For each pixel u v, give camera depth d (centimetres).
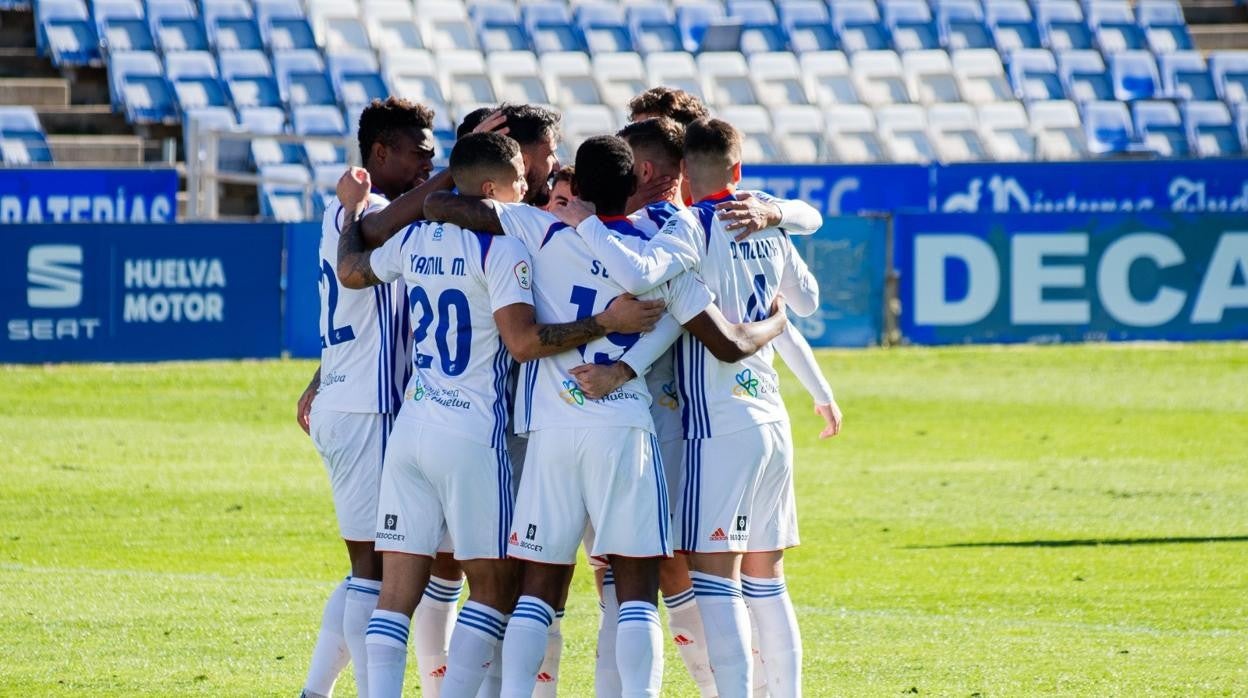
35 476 3809
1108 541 3098
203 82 7812
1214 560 2919
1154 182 6588
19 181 6103
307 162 7469
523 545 1705
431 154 1916
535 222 1723
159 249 5456
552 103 8231
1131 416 4716
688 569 1828
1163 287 5919
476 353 1725
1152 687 2056
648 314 1677
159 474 3862
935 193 6662
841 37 8950
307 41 8162
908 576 2803
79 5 8094
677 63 8531
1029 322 5922
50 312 5391
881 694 2034
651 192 1817
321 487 3719
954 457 4116
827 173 6662
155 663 2203
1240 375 5375
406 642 1734
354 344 1841
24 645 2305
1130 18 9306
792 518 1834
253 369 5428
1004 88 8719
